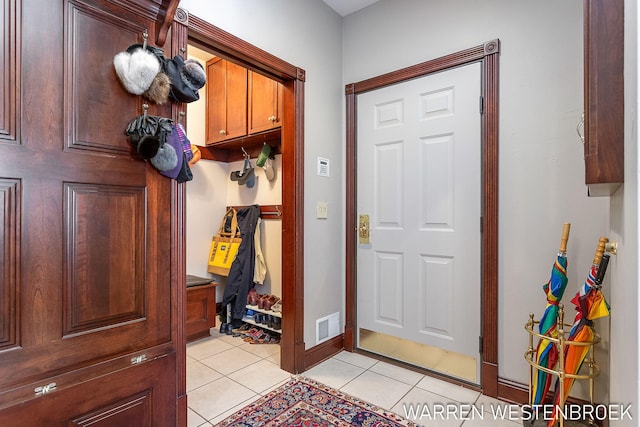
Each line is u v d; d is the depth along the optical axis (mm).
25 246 913
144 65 1099
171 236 1244
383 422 1666
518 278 1834
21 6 916
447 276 2084
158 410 1176
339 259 2539
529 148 1801
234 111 2977
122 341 1101
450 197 2070
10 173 889
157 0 1189
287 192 2230
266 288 3137
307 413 1737
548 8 1750
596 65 822
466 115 2006
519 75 1830
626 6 746
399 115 2289
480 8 1959
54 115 965
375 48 2408
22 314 906
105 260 1065
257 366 2287
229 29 1797
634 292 647
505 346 1875
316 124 2340
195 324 2770
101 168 1058
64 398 961
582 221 1660
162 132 1161
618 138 800
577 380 1671
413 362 2244
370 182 2436
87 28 1035
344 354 2490
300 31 2225
